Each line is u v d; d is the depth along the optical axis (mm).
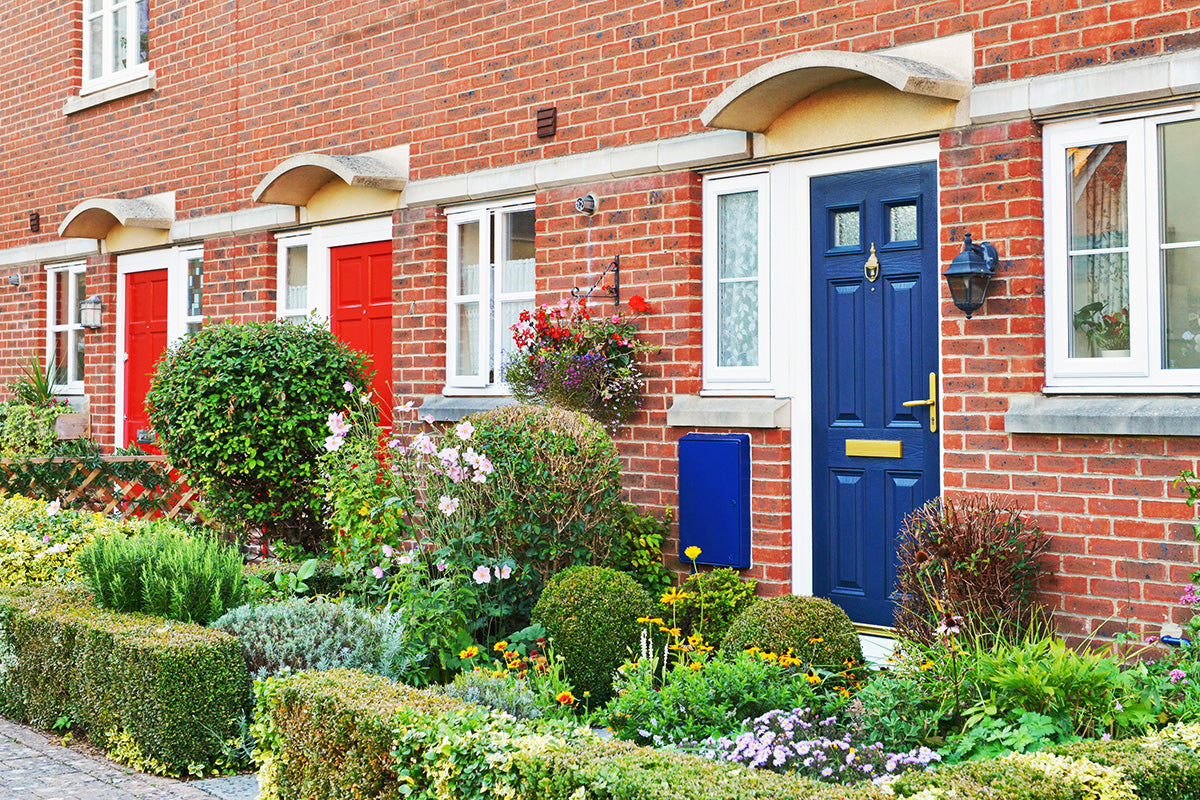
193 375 8133
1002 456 5789
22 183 12836
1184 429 5191
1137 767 3340
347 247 9523
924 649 5027
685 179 7164
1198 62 5234
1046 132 5789
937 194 6211
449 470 5992
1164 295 5500
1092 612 5484
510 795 3406
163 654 4781
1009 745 3977
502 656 5895
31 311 12711
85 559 5855
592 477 6301
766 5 6777
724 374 7078
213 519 8500
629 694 4730
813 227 6738
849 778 3914
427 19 8664
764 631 5230
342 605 5508
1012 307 5766
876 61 5836
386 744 3768
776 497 6746
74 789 4617
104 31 11844
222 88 10367
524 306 8227
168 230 10945
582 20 7684
